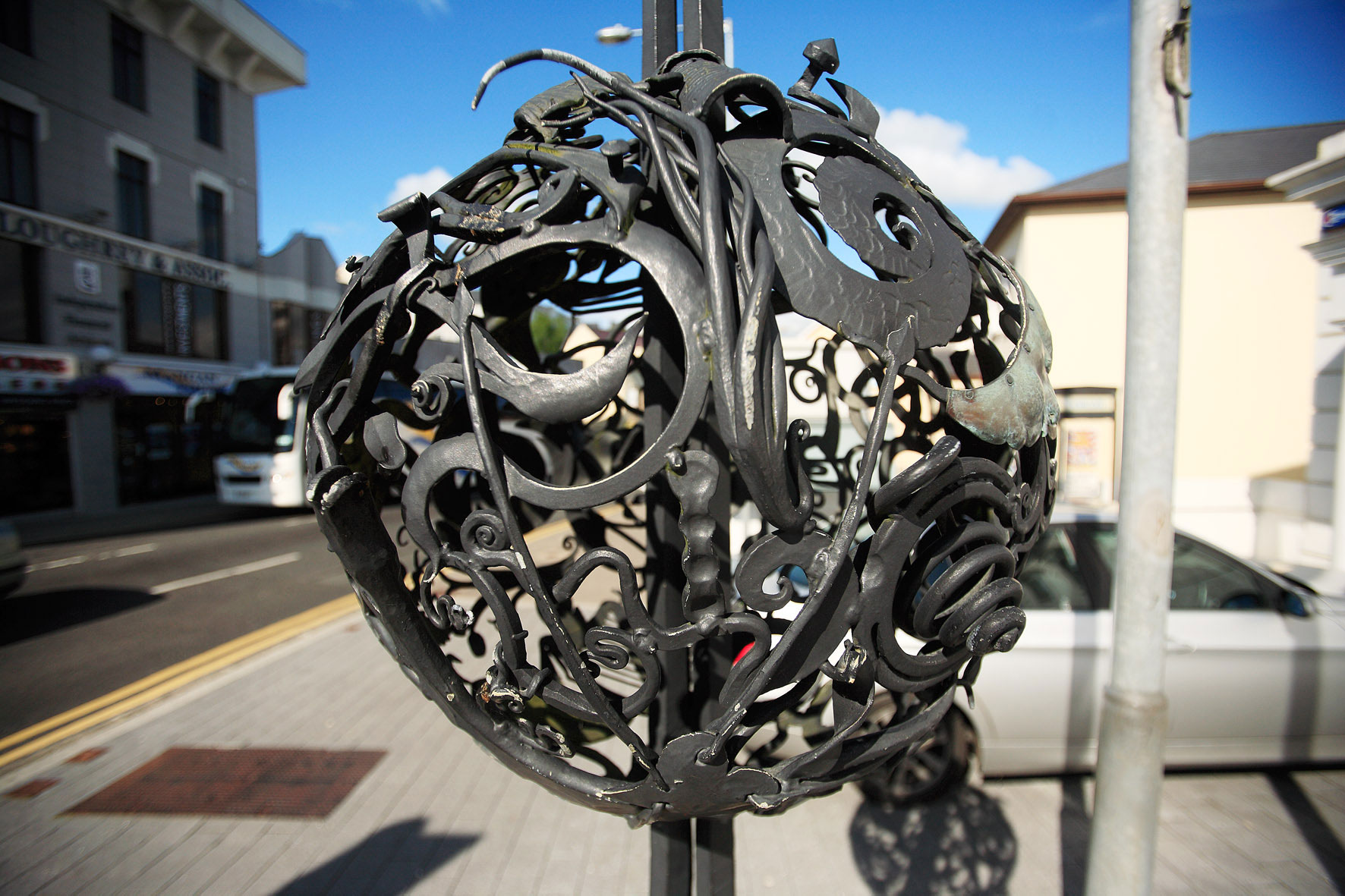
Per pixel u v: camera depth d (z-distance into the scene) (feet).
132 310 54.75
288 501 43.27
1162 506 6.48
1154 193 6.26
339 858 9.96
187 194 59.06
